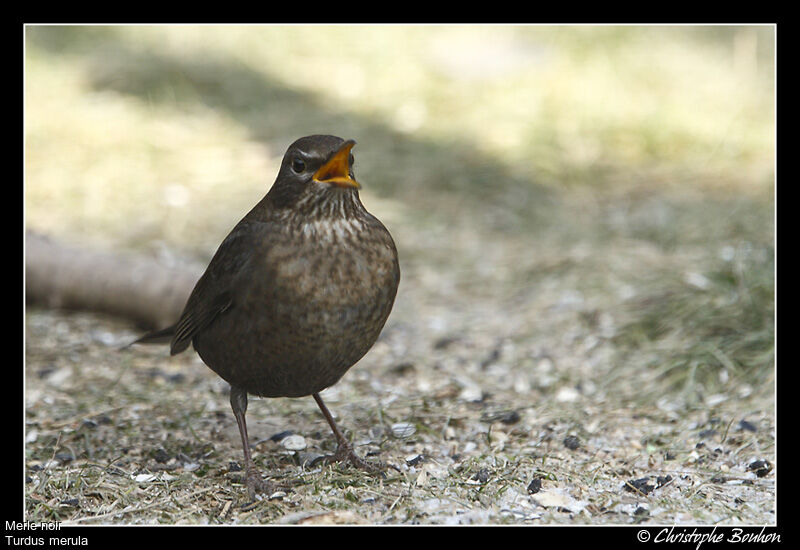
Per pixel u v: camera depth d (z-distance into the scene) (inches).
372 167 687.1
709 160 703.1
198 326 298.5
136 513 281.3
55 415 362.3
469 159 701.9
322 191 273.6
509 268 541.3
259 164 705.0
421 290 522.0
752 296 429.4
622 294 479.8
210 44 886.4
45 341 451.2
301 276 273.1
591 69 852.0
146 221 608.7
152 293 472.4
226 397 386.0
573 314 467.2
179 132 746.8
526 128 742.5
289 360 282.5
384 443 336.5
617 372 405.1
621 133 742.5
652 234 572.1
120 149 709.3
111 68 826.8
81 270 484.4
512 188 662.5
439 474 306.5
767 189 628.7
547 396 387.9
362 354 290.7
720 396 376.2
